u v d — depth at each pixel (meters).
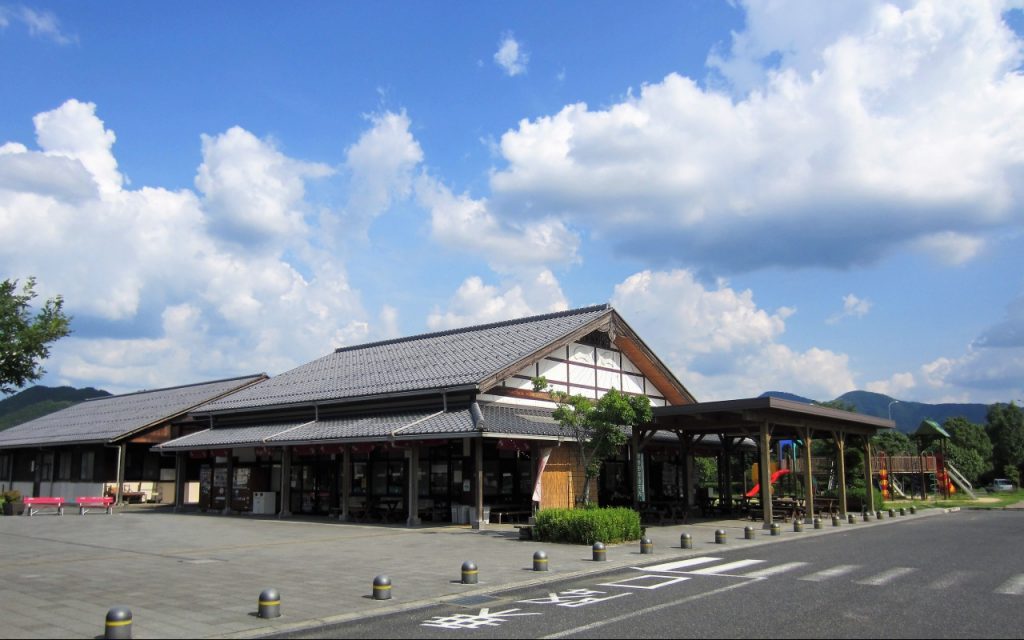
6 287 28.52
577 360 25.58
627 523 16.22
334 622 8.05
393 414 22.88
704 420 22.36
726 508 26.52
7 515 26.55
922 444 48.78
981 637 7.03
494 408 21.64
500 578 10.98
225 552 14.48
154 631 7.59
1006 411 69.44
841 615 8.07
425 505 23.12
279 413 27.14
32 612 8.54
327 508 25.73
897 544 16.19
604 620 7.93
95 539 17.19
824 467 36.78
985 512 31.84
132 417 35.94
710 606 8.66
